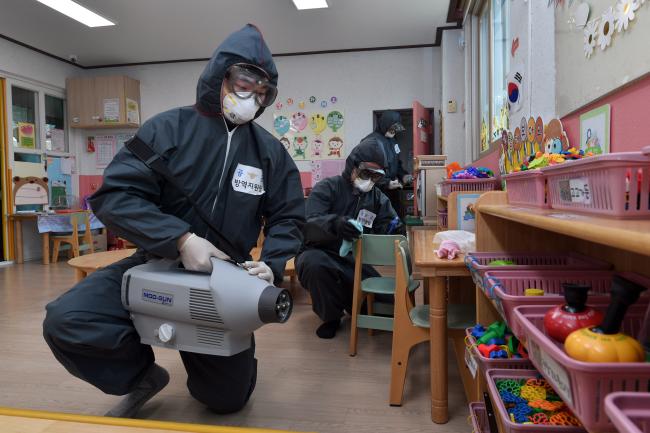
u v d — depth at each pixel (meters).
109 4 4.57
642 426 0.45
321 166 6.10
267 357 2.29
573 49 1.56
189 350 1.27
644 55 1.09
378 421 1.64
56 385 1.95
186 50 5.99
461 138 5.07
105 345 1.29
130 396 1.60
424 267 1.61
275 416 1.68
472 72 4.13
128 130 6.56
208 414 1.68
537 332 0.68
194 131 1.39
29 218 5.68
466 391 1.69
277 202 1.56
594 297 0.87
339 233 2.35
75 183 6.61
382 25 5.14
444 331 1.63
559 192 0.92
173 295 1.24
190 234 1.26
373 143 2.72
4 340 2.56
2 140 5.55
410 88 5.89
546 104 1.84
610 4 1.28
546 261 1.37
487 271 1.15
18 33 5.34
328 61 6.05
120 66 6.56
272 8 4.70
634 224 0.59
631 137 1.17
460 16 4.56
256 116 1.46
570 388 0.57
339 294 2.59
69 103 6.34
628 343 0.57
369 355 2.32
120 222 1.26
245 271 1.25
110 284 1.37
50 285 4.16
